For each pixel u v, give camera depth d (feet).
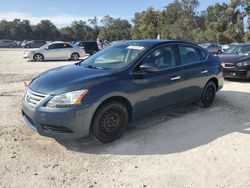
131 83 15.94
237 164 13.41
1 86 30.73
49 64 59.47
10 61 67.36
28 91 15.31
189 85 19.84
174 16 294.25
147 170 12.87
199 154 14.38
